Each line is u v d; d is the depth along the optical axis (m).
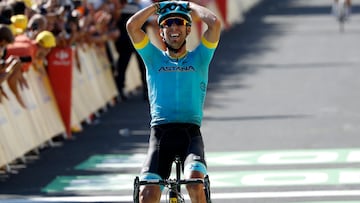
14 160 25.17
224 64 48.00
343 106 33.97
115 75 37.28
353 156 25.00
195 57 15.31
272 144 27.00
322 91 37.91
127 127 31.03
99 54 35.59
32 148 26.02
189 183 14.02
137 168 24.20
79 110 31.16
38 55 27.19
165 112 15.12
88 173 23.66
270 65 47.16
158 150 14.93
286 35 62.41
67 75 28.97
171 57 15.34
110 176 23.23
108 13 35.59
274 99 36.03
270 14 79.62
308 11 81.75
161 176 14.84
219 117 32.19
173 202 14.04
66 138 29.09
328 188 21.36
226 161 24.72
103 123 32.03
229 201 20.25
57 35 28.56
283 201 20.16
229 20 69.50
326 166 23.81
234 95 37.38
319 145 26.67
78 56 32.25
